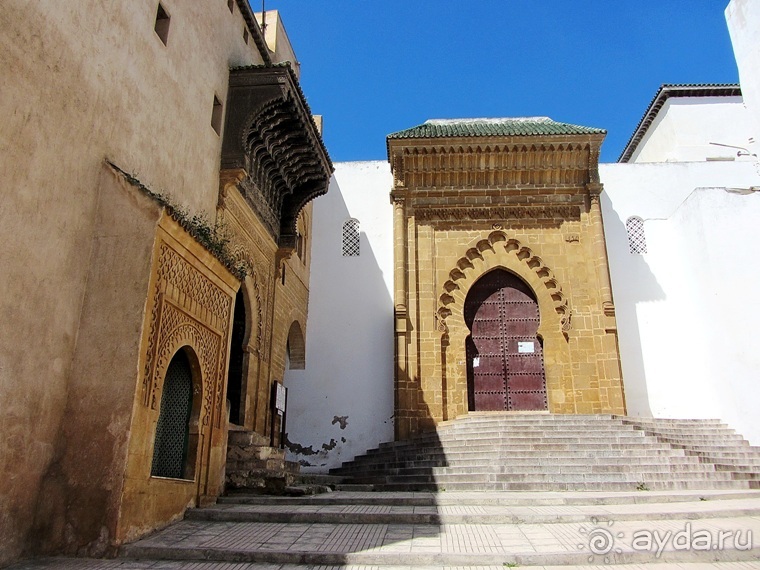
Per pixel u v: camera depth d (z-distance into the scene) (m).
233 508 8.51
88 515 6.55
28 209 6.68
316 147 14.86
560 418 15.77
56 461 6.80
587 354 18.06
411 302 18.59
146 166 9.40
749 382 16.56
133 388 6.96
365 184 20.95
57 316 6.99
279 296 16.19
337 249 20.28
